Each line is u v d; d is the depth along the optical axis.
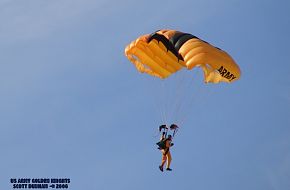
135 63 133.25
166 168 121.12
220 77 121.31
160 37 126.31
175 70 131.38
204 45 119.00
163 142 121.19
